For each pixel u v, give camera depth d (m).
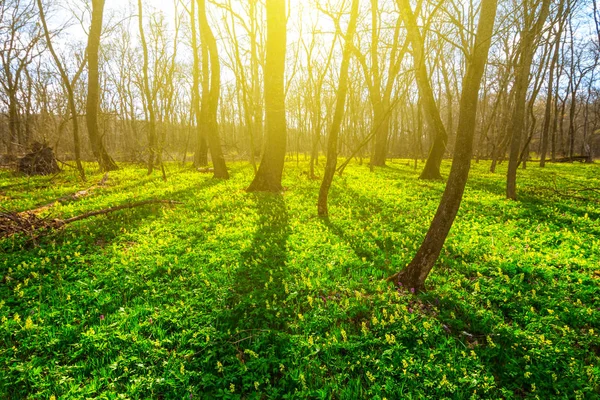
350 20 9.27
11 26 28.94
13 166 22.28
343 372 4.09
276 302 5.57
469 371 4.00
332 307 5.38
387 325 4.88
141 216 10.97
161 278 6.39
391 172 25.00
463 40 8.02
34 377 3.88
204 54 25.52
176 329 4.89
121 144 50.34
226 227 9.79
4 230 8.48
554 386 3.79
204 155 29.70
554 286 5.89
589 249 7.60
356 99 35.53
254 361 4.16
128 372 4.00
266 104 15.07
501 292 5.73
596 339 4.48
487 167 29.92
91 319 5.08
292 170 26.14
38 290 5.77
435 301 5.55
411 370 4.04
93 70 22.95
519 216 10.91
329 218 10.69
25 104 36.03
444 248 7.98
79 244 8.09
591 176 22.02
